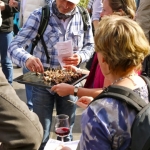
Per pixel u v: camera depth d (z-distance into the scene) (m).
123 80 1.42
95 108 1.33
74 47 2.76
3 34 4.43
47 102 2.71
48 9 2.63
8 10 4.33
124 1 2.34
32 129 1.22
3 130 1.18
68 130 2.16
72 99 2.76
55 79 2.52
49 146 1.98
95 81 2.31
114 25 1.41
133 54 1.38
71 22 2.69
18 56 2.62
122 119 1.30
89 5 5.29
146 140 1.27
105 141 1.29
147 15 4.10
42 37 2.65
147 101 1.40
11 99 1.20
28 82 2.48
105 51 1.39
